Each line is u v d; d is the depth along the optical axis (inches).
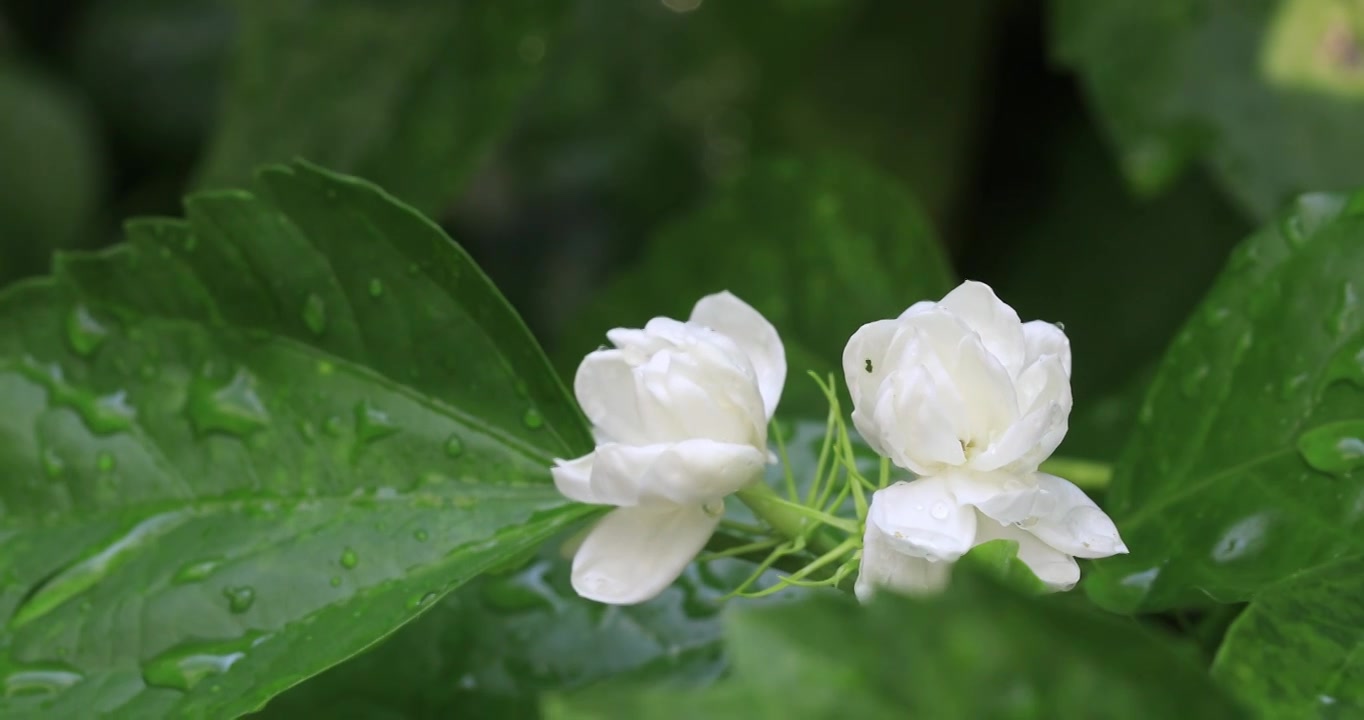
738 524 19.5
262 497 20.2
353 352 20.2
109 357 20.5
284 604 19.7
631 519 19.2
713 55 33.1
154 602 19.8
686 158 33.6
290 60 26.3
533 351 19.8
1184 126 23.4
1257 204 23.1
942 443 18.6
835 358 23.3
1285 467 19.7
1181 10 23.6
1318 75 23.2
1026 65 29.7
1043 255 28.8
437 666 20.6
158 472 20.3
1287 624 18.7
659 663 20.4
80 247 32.2
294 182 19.8
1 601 20.0
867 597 18.6
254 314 20.3
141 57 36.6
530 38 25.9
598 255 35.2
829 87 30.2
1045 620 17.3
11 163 31.3
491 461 20.0
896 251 23.5
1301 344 19.9
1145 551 19.9
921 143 29.9
